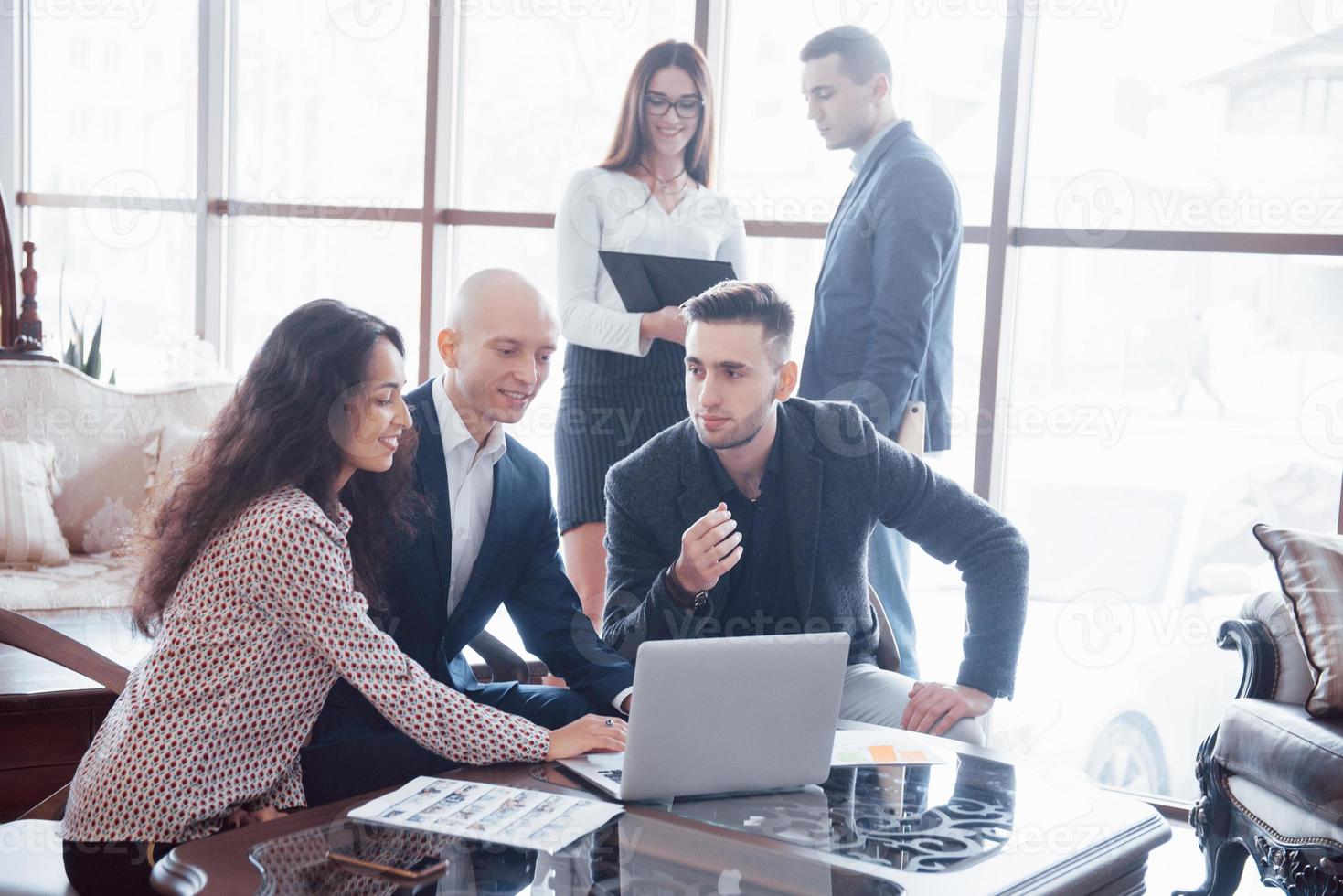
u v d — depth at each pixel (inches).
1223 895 101.2
